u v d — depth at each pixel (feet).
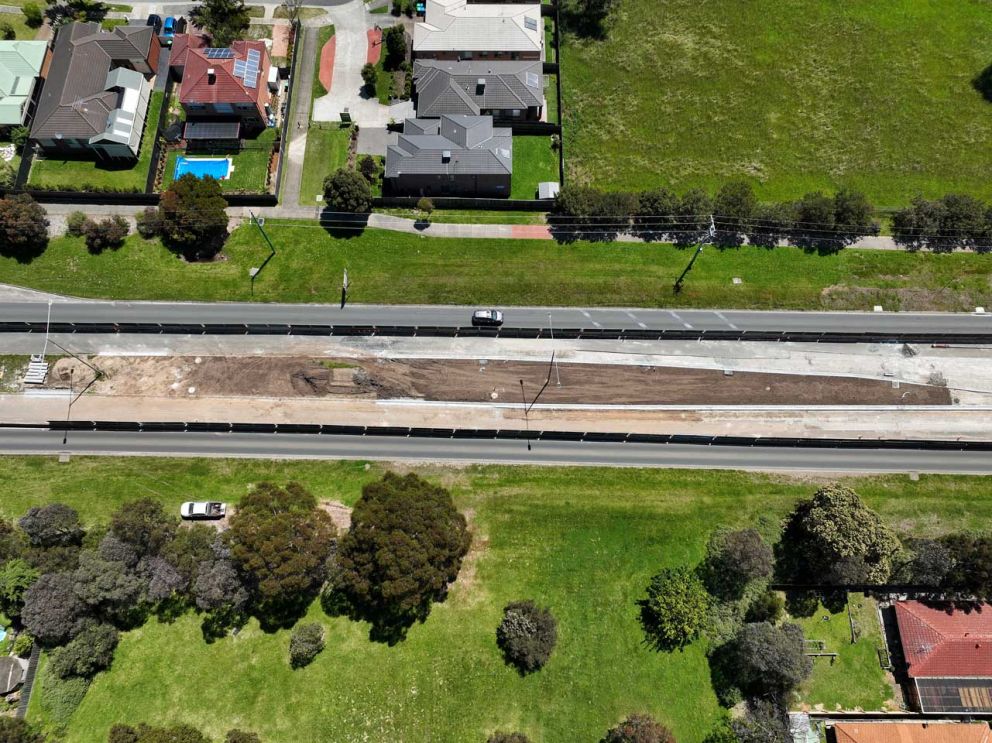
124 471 274.36
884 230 329.93
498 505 270.67
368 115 353.72
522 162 347.77
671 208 319.88
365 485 259.39
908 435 292.61
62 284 309.42
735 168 346.33
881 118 357.41
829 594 259.80
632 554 262.47
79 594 226.58
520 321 309.63
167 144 341.41
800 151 350.64
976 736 236.63
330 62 365.40
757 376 301.84
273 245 320.29
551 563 260.62
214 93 330.34
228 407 290.56
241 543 225.97
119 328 301.43
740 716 241.55
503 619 245.65
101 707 234.79
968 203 320.50
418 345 304.91
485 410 293.64
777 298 315.17
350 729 236.43
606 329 308.19
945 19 383.45
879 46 376.68
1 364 293.23
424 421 290.97
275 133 346.33
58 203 324.39
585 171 345.10
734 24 384.68
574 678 244.22
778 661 227.81
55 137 321.11
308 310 308.81
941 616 252.21
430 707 239.71
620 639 249.55
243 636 245.45
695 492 274.98
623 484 276.41
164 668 240.53
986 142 350.23
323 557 238.89
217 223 308.81
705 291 315.17
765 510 271.49
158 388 292.81
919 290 317.42
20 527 245.86
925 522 271.08
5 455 277.03
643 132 355.36
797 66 372.38
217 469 276.00
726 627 249.96
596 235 326.44
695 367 303.48
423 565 226.17
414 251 322.14
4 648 239.71
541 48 360.89
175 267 314.14
